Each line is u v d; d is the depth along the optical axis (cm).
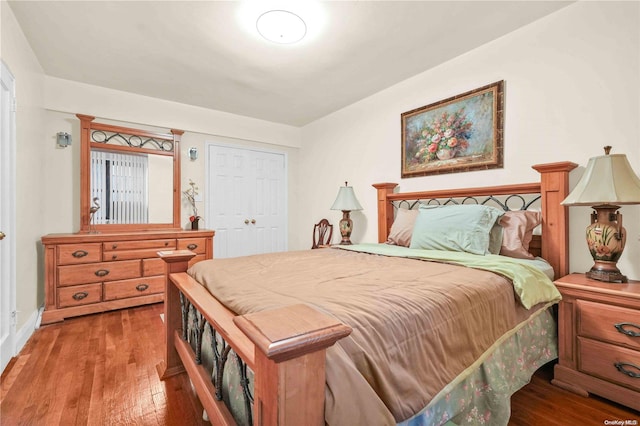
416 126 293
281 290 117
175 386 163
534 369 154
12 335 193
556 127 205
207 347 133
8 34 192
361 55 254
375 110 339
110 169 328
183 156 376
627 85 177
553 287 161
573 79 197
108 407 145
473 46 244
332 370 69
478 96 244
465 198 256
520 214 205
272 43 235
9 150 191
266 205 444
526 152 219
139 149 344
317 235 432
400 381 84
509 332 134
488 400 119
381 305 98
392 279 134
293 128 466
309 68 277
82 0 189
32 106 248
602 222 165
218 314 106
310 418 63
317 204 434
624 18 177
